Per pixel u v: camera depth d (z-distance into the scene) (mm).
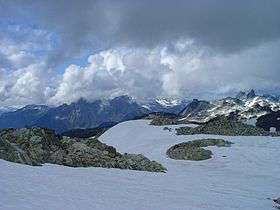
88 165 68375
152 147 111562
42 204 36531
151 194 48906
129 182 56156
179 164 85688
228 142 107375
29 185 43969
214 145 104375
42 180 48062
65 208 36219
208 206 45562
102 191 46719
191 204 45594
